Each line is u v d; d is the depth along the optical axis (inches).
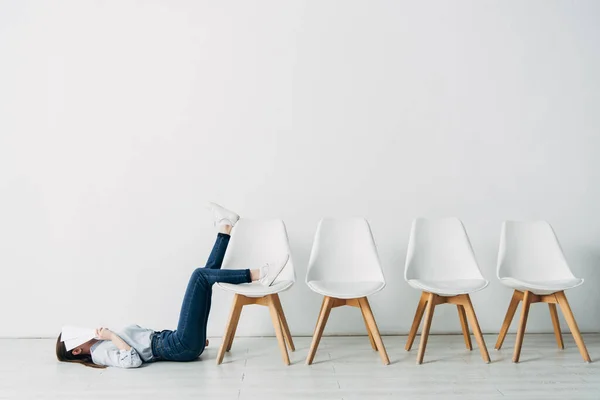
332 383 109.5
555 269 139.6
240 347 141.7
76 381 111.8
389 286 154.8
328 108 155.6
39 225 151.8
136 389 106.3
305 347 141.1
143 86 154.1
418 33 157.0
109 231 152.3
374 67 156.3
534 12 157.8
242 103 154.9
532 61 157.8
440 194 155.6
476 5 157.6
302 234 154.3
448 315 155.1
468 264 138.6
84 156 152.8
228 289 124.8
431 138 156.1
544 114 157.5
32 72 153.4
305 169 154.6
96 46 154.3
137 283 152.2
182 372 118.3
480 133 156.6
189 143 153.9
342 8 156.5
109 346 124.5
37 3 154.0
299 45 155.9
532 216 156.5
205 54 155.2
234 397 101.1
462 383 109.0
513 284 130.0
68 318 151.3
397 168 155.4
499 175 156.4
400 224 155.0
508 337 151.3
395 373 116.4
